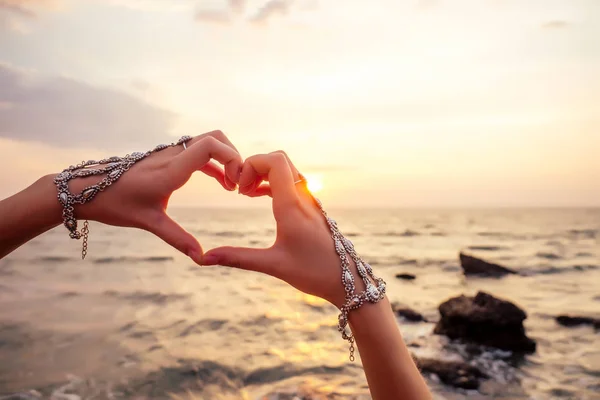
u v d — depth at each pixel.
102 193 1.09
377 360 1.03
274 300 12.41
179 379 6.33
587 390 6.02
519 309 8.18
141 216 1.10
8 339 8.01
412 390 1.00
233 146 1.32
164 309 11.09
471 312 8.29
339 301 1.08
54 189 1.08
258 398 5.68
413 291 15.20
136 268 19.50
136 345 7.89
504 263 24.27
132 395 5.75
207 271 18.64
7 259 22.44
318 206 1.17
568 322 10.12
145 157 1.17
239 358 7.26
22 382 6.05
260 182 1.25
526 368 6.93
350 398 5.63
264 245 35.38
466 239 44.12
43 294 12.85
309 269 1.08
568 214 128.88
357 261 1.11
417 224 74.69
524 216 113.06
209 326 9.44
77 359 7.07
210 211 131.62
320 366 6.89
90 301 11.94
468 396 5.78
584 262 24.66
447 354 7.52
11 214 1.05
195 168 1.15
